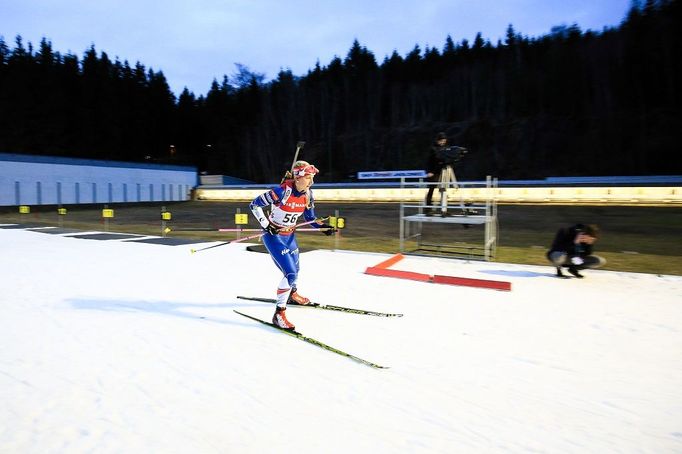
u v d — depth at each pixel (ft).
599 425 7.95
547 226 47.24
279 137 200.64
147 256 27.25
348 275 21.63
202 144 205.05
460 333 13.01
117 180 100.78
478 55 212.84
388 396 9.01
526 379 9.89
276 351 11.47
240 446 7.14
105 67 182.50
